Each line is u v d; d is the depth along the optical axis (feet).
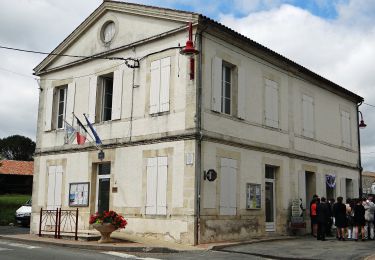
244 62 52.29
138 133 49.96
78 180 55.67
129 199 49.60
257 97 53.88
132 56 52.37
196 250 40.50
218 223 45.85
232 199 48.11
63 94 61.46
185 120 45.65
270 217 54.90
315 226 56.34
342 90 72.02
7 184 156.87
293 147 59.31
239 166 49.70
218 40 48.85
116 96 53.11
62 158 58.34
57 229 51.24
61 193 57.36
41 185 60.44
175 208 45.01
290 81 60.49
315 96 66.13
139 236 47.60
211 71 47.52
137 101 50.85
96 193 54.24
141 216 47.98
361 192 76.43
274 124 56.24
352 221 52.65
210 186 45.52
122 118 52.01
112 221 43.42
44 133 61.62
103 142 53.31
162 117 47.88
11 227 76.23
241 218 48.98
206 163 45.44
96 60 56.44
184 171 44.80
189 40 44.01
